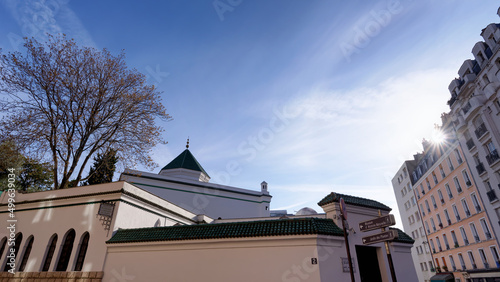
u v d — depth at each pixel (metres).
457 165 29.44
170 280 11.94
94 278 12.77
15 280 14.04
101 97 18.02
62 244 14.45
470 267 27.91
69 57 16.98
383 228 7.82
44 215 15.70
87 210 14.81
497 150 23.50
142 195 16.22
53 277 13.41
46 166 17.61
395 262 12.80
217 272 11.47
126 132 18.94
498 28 23.05
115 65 18.77
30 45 15.72
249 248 11.50
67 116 17.31
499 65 23.23
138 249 13.05
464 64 27.56
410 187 41.69
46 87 16.38
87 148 18.48
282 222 11.99
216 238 11.95
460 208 29.27
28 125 15.88
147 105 19.39
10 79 15.30
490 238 24.98
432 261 35.78
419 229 39.50
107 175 26.67
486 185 25.45
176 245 12.55
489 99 24.34
